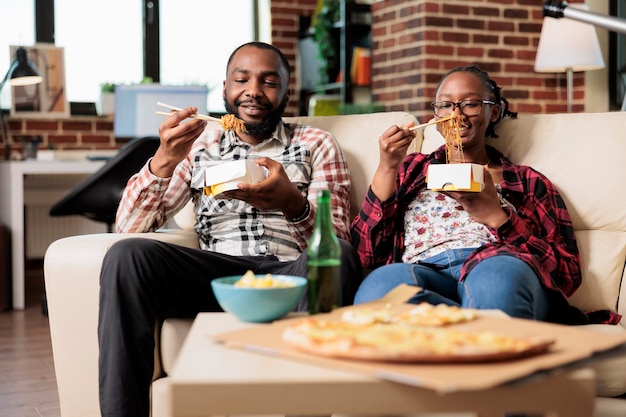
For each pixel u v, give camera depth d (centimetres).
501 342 116
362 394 111
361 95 544
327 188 228
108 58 572
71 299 200
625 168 223
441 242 213
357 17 538
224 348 128
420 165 227
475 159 228
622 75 527
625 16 520
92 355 199
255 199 199
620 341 125
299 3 601
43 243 558
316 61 574
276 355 123
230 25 602
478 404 111
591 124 229
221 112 600
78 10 563
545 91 522
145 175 220
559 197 220
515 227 203
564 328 133
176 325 195
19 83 479
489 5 502
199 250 204
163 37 586
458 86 221
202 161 231
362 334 122
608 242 220
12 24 549
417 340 118
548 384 112
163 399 187
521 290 176
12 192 424
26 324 389
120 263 186
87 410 201
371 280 189
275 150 235
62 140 549
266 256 218
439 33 491
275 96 232
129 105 518
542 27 502
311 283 154
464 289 185
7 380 292
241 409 111
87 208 409
